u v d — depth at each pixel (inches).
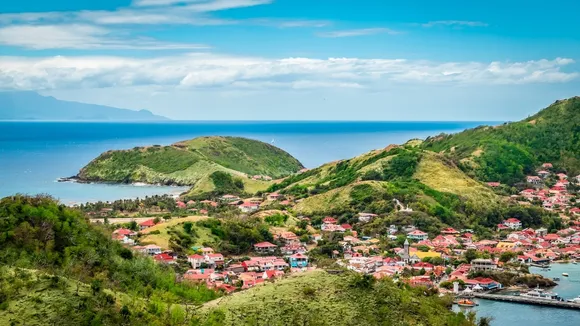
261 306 5664.4
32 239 6456.7
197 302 6077.8
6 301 4788.4
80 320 4771.2
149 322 5032.0
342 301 5900.6
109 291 5413.4
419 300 6427.2
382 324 5639.8
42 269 5634.8
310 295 5974.4
